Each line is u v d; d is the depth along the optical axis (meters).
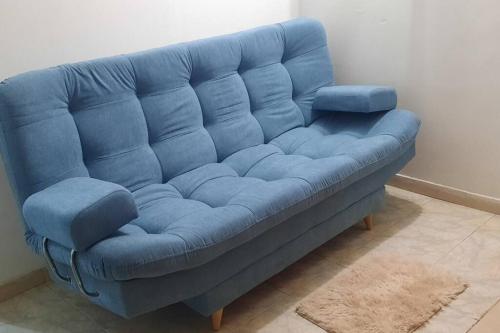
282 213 1.94
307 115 2.79
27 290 2.33
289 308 2.07
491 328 1.88
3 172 2.19
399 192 2.95
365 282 2.15
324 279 2.23
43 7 2.17
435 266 2.24
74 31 2.29
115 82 2.16
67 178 1.97
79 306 2.21
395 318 1.93
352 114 2.72
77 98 2.07
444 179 2.81
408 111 2.63
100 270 1.61
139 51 2.39
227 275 1.87
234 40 2.56
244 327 1.99
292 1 3.15
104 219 1.65
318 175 2.09
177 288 1.74
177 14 2.63
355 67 3.02
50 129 1.95
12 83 1.90
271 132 2.65
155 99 2.29
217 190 2.15
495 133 2.56
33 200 1.77
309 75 2.80
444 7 2.56
